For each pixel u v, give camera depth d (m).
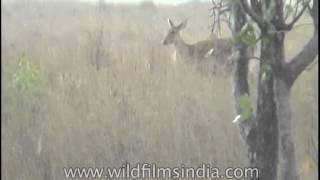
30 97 21.69
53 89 23.36
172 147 18.94
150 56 29.11
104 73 25.48
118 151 19.00
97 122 20.36
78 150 18.97
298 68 10.06
